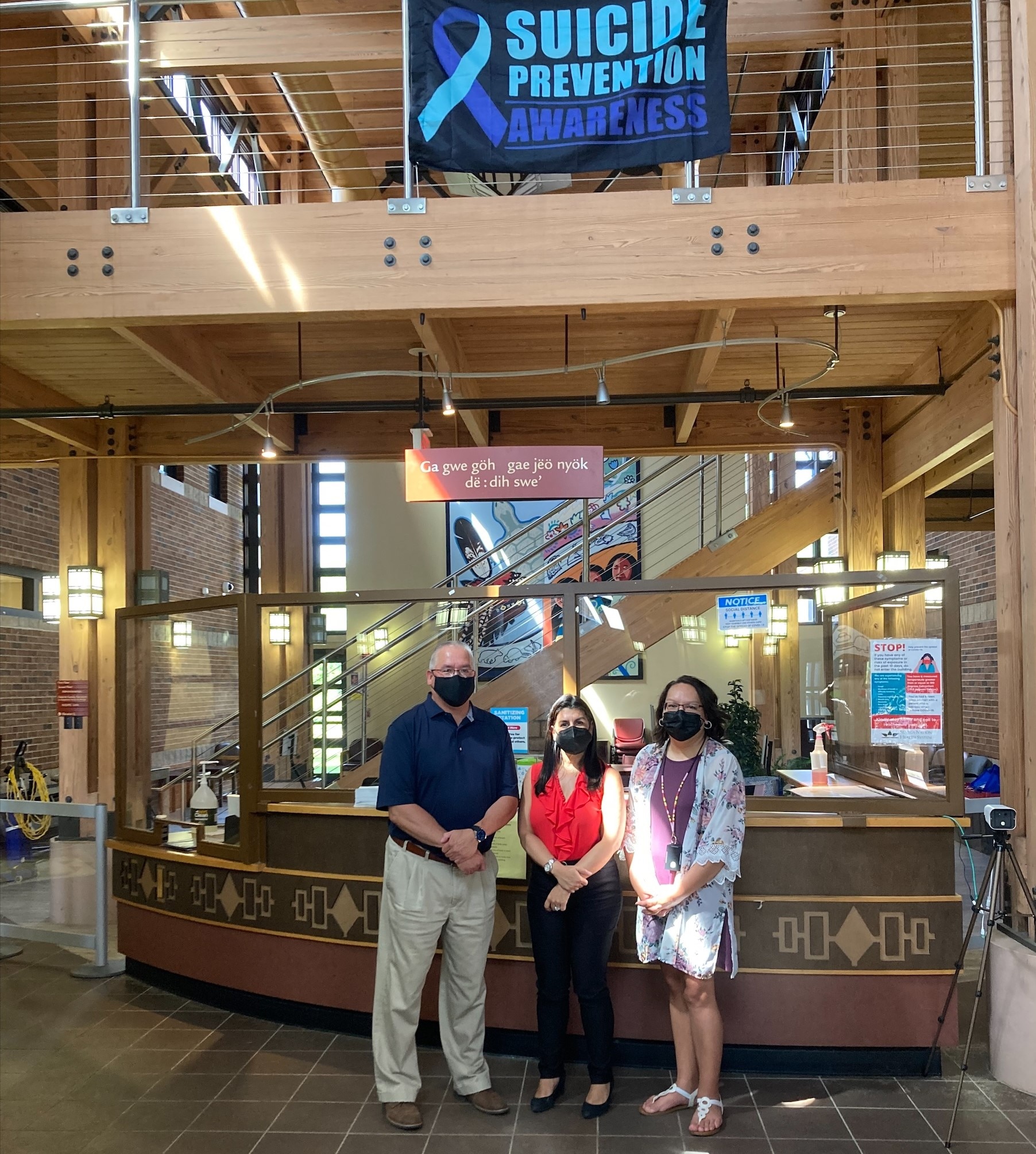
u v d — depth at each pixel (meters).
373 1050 4.03
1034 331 4.47
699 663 4.63
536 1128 3.74
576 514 11.71
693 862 3.73
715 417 8.69
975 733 11.71
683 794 3.81
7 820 7.55
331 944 4.75
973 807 6.94
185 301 4.88
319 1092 4.09
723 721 3.94
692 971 3.70
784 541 8.85
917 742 4.30
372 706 5.01
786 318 6.51
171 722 5.48
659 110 4.79
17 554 10.88
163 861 5.52
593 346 7.14
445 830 3.89
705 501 10.81
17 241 4.91
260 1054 4.51
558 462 5.84
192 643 5.34
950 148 7.34
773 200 4.75
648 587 4.59
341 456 8.79
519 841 4.41
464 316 4.99
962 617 12.16
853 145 5.89
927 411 7.39
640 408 8.73
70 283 4.90
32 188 8.23
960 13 6.59
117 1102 4.03
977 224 4.69
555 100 4.83
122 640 5.91
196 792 5.30
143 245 4.90
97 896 5.86
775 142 9.30
